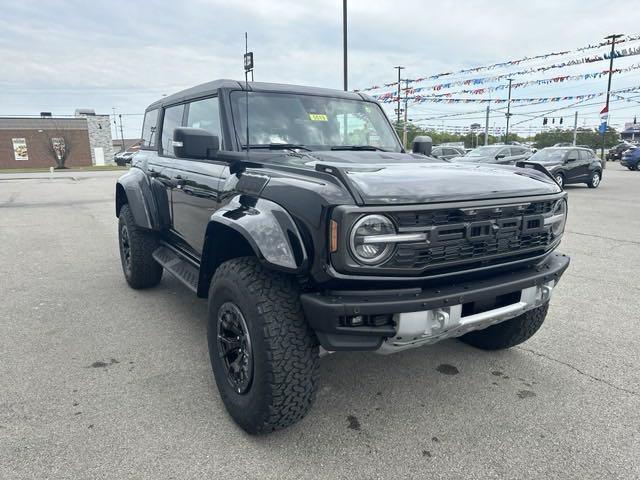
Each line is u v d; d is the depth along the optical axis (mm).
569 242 7766
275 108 3533
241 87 3496
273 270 2389
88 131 54250
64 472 2299
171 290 5199
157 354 3611
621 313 4508
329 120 3732
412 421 2762
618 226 9320
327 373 3336
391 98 21938
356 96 4086
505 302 2676
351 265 2152
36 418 2744
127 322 4250
